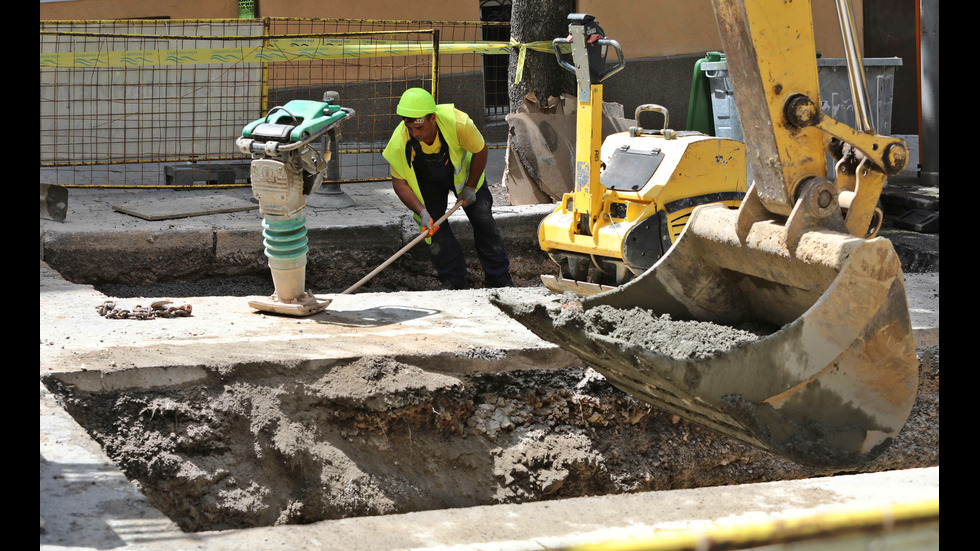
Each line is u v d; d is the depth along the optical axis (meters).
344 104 12.31
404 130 6.80
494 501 4.63
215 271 7.89
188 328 5.12
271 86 11.86
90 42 10.71
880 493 3.57
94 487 3.12
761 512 3.36
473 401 4.73
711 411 3.62
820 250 3.49
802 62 3.57
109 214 8.27
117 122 10.88
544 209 8.85
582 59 6.25
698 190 6.36
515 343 4.89
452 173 7.18
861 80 3.62
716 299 4.20
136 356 4.50
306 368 4.55
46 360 4.39
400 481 4.52
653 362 3.40
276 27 11.93
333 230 8.05
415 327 5.23
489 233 7.61
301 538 2.92
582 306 4.36
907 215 9.03
